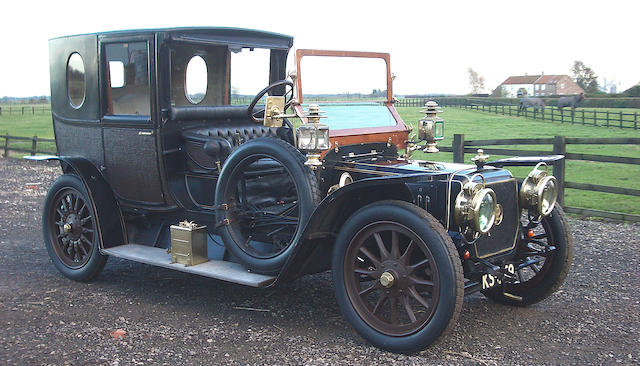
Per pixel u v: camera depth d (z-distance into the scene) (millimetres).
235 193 4188
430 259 3258
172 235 4328
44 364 3361
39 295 4656
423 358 3395
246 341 3680
